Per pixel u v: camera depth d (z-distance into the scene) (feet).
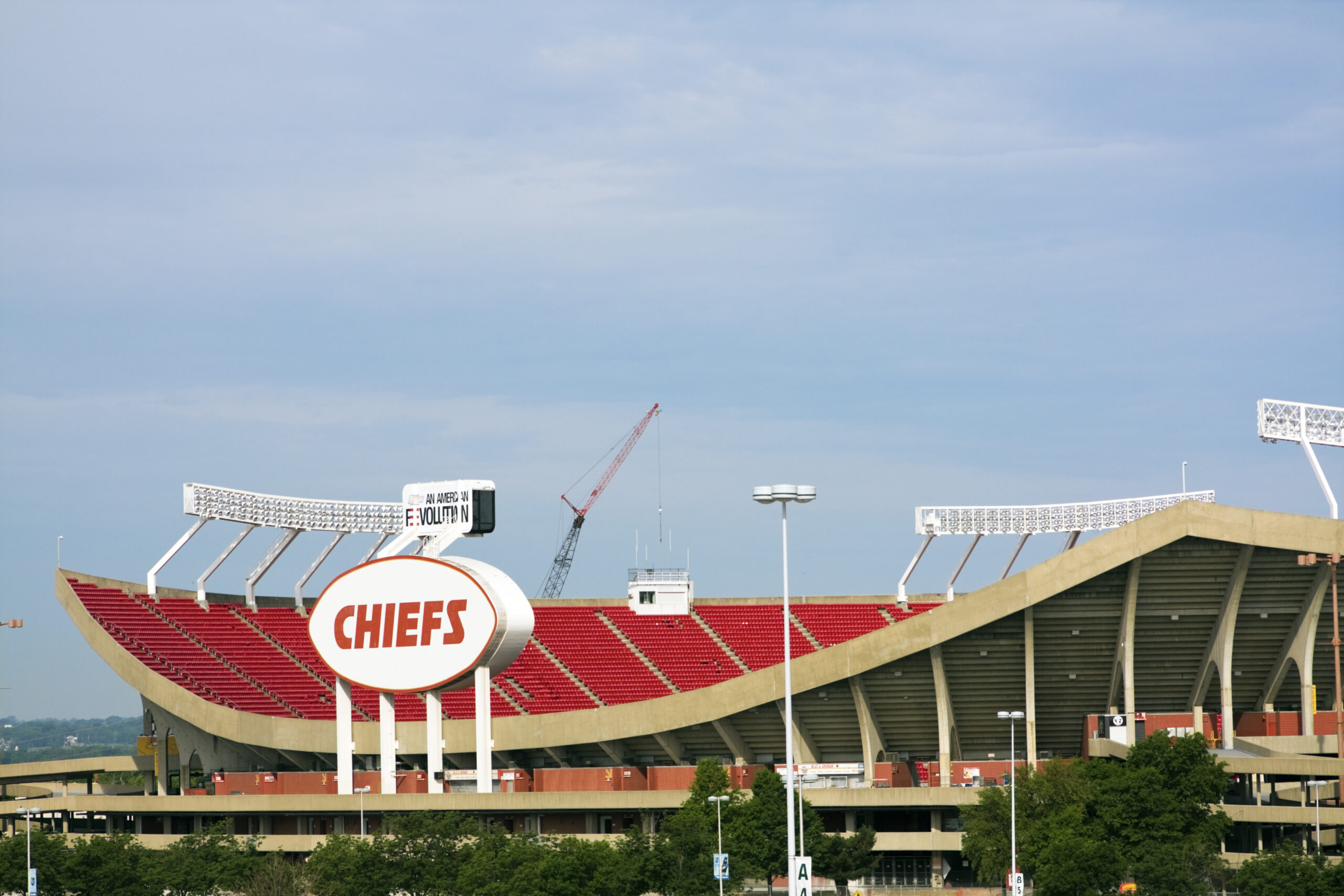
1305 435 351.25
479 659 331.77
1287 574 342.23
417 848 293.23
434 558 339.57
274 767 392.06
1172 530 332.80
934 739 374.63
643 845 279.28
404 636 339.77
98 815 377.30
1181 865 267.39
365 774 357.41
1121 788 287.69
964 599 341.82
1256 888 252.21
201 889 300.40
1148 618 351.46
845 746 378.32
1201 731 345.51
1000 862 282.15
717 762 333.21
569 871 266.77
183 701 371.56
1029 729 354.95
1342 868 247.91
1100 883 266.16
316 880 295.69
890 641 344.49
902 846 322.34
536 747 361.92
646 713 355.97
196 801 353.92
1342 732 322.34
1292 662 363.56
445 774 340.59
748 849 286.25
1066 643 353.31
